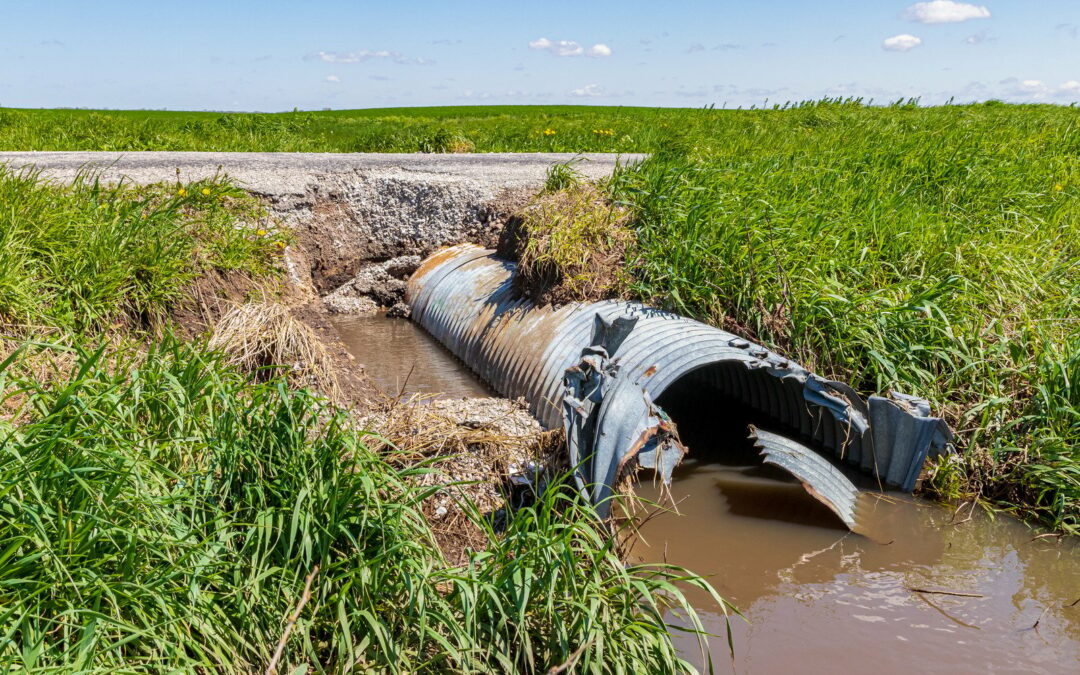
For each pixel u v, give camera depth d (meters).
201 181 8.66
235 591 3.37
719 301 6.83
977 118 17.09
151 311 6.52
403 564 3.53
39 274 6.23
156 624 3.14
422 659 3.47
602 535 4.49
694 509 5.22
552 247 7.10
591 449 4.71
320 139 16.56
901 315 6.43
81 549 3.18
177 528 3.48
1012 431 5.77
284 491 3.82
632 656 3.33
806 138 14.92
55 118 19.31
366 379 6.87
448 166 11.41
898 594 4.36
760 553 4.74
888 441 5.44
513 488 5.02
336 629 3.37
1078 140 12.91
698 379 7.45
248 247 7.91
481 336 7.30
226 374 4.70
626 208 7.93
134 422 4.07
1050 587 4.46
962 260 7.24
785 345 6.51
